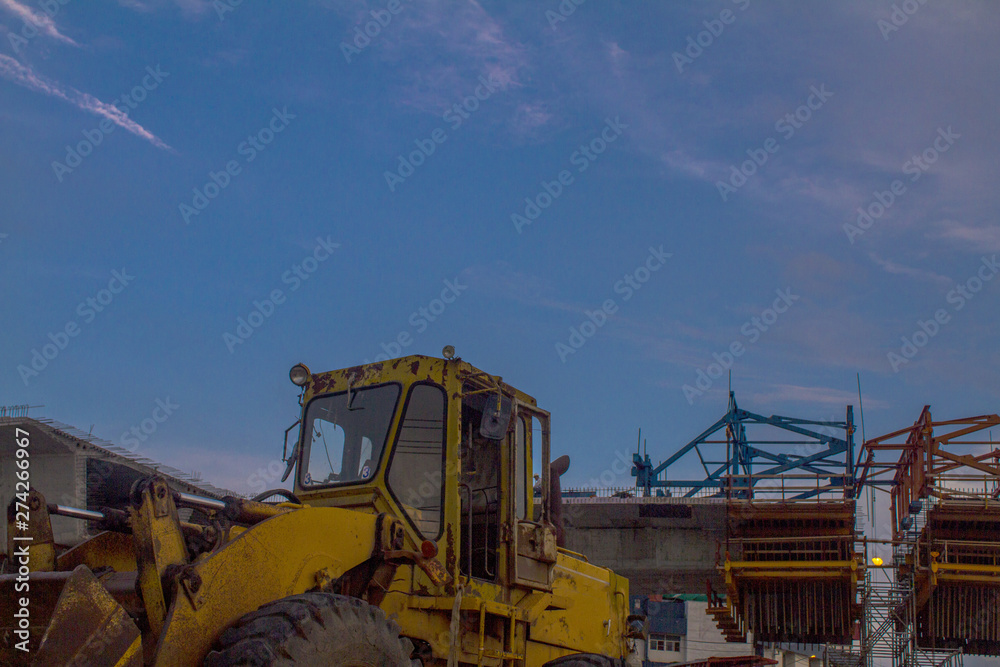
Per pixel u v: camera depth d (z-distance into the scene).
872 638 25.77
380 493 7.76
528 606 8.58
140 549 5.58
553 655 9.54
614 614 10.78
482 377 8.33
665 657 49.47
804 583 23.06
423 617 7.61
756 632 23.55
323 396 8.67
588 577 10.34
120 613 5.02
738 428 44.03
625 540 34.19
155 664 5.20
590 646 10.19
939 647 24.56
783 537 23.17
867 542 23.72
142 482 5.73
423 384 8.11
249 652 5.31
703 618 49.56
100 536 6.52
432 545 7.19
